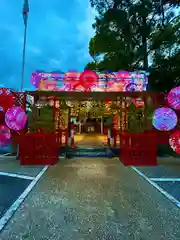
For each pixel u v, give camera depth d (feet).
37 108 32.09
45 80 32.27
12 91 31.50
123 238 9.49
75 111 54.44
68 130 40.52
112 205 13.25
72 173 21.43
